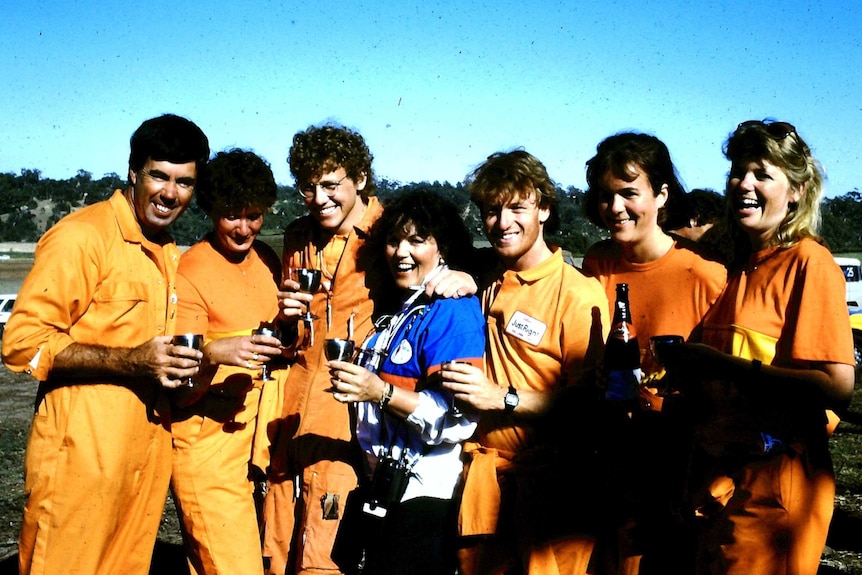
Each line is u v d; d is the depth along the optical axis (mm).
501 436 3020
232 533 3326
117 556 3061
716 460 2787
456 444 2980
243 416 3418
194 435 3338
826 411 2867
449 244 3102
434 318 2891
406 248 3057
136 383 2975
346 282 3508
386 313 3504
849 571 4582
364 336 3477
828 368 2543
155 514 3184
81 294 2889
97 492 2887
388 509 2846
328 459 3445
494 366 3043
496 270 3154
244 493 3406
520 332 2961
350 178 3432
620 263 3107
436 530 2869
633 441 3037
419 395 2805
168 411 3184
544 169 2957
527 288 2996
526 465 2986
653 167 2902
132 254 3012
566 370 2924
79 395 2887
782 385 2572
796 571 2613
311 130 3400
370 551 2861
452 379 2754
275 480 3576
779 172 2674
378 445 2971
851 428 8453
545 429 2965
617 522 3027
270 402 3484
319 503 3436
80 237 2875
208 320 3418
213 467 3336
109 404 2902
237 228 3348
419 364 2910
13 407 10203
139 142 2957
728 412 2752
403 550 2830
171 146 2938
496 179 2889
